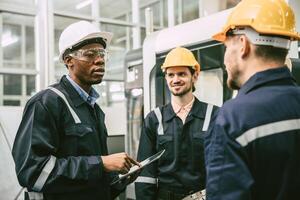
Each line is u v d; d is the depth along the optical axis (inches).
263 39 32.1
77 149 49.2
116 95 187.8
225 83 76.0
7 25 180.5
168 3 200.2
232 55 34.6
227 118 31.0
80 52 50.7
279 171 29.7
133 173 52.9
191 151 65.4
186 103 68.7
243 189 28.5
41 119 46.8
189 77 68.2
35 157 45.5
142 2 206.7
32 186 45.2
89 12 186.2
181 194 64.4
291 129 30.5
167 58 69.8
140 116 102.7
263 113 30.4
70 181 46.3
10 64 176.9
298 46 69.4
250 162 29.9
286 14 33.2
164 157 67.1
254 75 32.5
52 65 159.2
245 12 33.4
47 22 157.9
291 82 33.2
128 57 107.7
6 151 108.1
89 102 53.8
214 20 79.0
